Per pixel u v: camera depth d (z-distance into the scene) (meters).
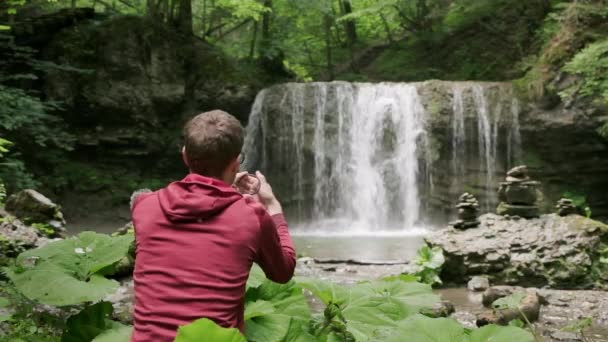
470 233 8.59
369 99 21.38
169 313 2.14
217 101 21.61
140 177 21.45
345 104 21.47
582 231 8.28
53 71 20.56
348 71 30.19
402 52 28.69
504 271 8.01
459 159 20.69
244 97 21.61
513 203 8.98
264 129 21.59
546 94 20.02
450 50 27.25
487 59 26.17
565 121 19.36
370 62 30.36
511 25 26.11
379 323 2.74
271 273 2.41
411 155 20.75
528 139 20.25
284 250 2.48
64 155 20.73
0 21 20.16
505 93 20.62
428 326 2.31
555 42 20.83
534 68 20.88
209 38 28.30
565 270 7.91
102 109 20.91
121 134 21.11
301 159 21.34
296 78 26.25
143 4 27.31
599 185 19.52
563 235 8.27
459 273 8.14
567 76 19.59
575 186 19.70
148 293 2.19
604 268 8.01
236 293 2.21
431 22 28.23
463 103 20.72
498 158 20.47
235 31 30.72
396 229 20.20
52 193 19.83
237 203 2.30
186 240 2.22
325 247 13.77
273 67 24.78
